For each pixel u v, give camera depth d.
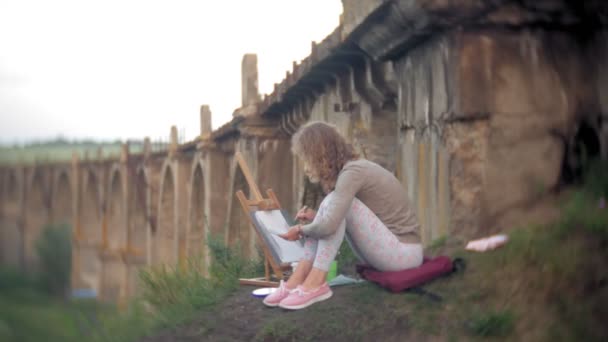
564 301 2.79
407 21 3.93
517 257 3.21
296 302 3.72
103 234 28.38
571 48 3.94
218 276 5.14
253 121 10.43
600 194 3.53
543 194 3.80
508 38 3.83
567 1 3.78
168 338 3.88
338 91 7.01
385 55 4.61
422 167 4.26
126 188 25.78
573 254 3.00
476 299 3.10
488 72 3.79
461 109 3.76
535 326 2.75
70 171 27.92
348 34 4.74
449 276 3.43
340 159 3.83
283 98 8.78
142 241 25.73
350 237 3.77
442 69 3.93
